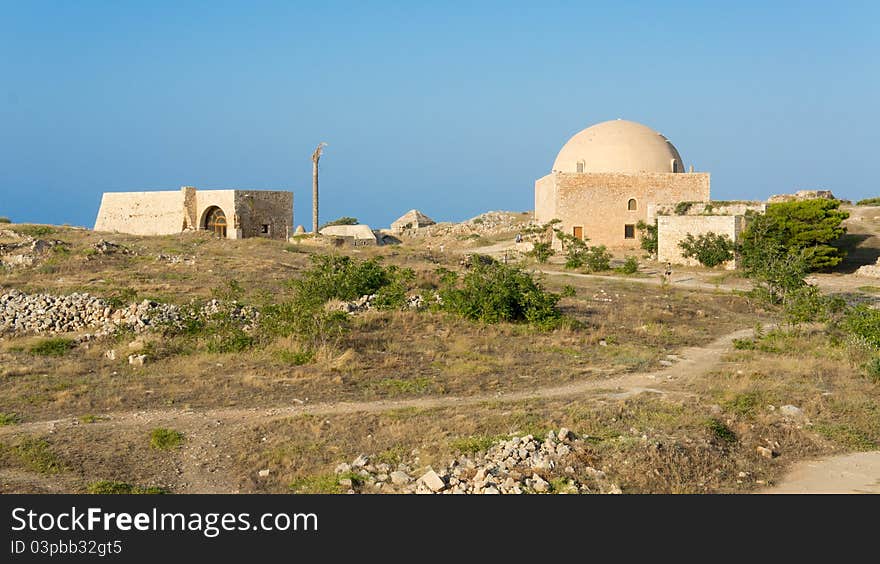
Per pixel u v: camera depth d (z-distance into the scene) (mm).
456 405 17781
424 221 91938
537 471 13031
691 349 26094
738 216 53062
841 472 14125
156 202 58094
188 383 19500
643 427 15398
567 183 65000
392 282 33281
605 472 13227
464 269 45125
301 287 31703
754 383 19500
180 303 28828
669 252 55031
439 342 25156
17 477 13242
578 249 60531
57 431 15523
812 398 18016
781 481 13656
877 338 24422
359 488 12727
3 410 17031
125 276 33438
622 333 28484
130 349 22500
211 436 15414
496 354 23828
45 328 25328
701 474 13547
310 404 17875
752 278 43031
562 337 26734
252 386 19297
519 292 29656
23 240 41031
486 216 86812
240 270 36938
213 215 57344
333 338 24250
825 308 29141
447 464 13586
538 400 18188
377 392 19016
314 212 67438
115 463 13938
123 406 17516
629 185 65375
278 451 14477
